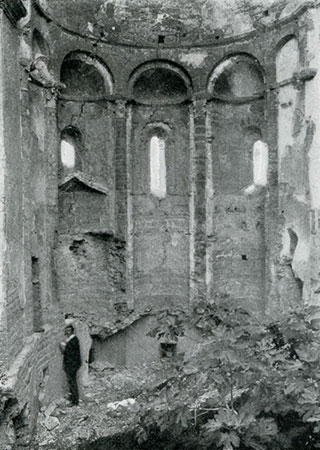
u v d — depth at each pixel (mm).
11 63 10625
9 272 10133
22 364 10234
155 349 16594
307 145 13711
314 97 13445
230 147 16344
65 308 15078
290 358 8562
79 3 14531
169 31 15844
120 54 15492
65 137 15359
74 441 11055
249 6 15203
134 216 16281
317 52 13367
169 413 8750
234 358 7695
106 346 15992
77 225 15414
